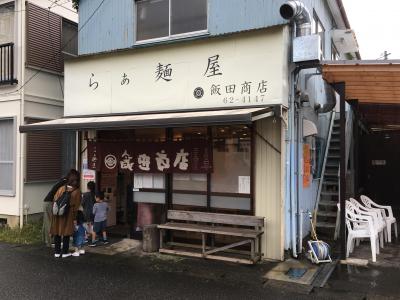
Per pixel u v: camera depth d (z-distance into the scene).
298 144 7.96
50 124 8.32
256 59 7.28
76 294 5.81
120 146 8.91
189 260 7.49
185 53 8.02
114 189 10.44
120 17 9.52
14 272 6.88
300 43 7.16
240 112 6.58
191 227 7.71
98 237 8.97
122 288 6.05
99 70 9.14
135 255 7.89
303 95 8.06
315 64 7.26
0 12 11.35
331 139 11.73
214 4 8.27
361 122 12.70
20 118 10.66
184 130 8.39
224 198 7.96
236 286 6.09
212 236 8.05
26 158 10.69
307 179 8.87
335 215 9.23
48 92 11.45
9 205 10.83
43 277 6.60
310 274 6.57
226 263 7.27
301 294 5.73
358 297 5.59
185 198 8.40
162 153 8.42
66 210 7.65
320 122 10.73
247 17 7.92
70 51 12.34
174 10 8.90
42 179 11.14
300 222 7.77
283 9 7.02
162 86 8.30
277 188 7.39
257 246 7.48
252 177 7.62
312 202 9.51
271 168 7.46
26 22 10.77
